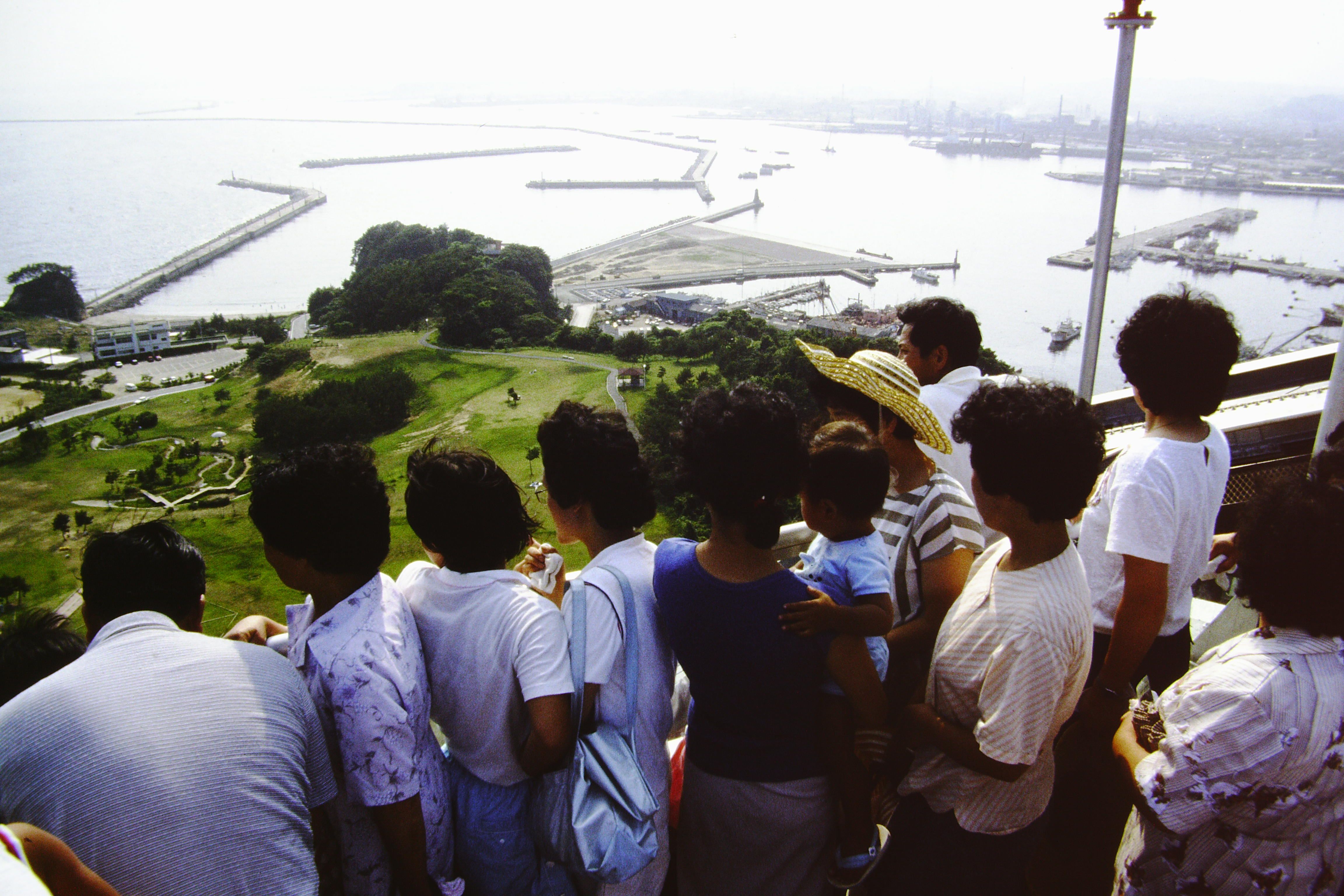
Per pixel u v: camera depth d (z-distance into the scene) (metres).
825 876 1.82
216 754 1.38
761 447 1.56
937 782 1.80
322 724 1.61
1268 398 3.78
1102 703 1.94
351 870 1.69
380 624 1.61
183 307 76.94
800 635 1.62
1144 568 1.85
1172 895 1.56
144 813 1.32
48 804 1.33
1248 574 1.45
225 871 1.35
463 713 1.69
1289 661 1.40
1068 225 100.75
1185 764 1.45
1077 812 2.08
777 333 48.75
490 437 35.56
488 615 1.67
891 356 2.03
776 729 1.71
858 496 1.70
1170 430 1.95
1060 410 1.56
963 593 1.80
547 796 1.66
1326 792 1.40
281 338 60.88
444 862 1.72
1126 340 2.00
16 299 68.00
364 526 1.61
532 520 1.78
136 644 1.46
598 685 1.68
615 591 1.74
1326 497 1.41
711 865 1.85
